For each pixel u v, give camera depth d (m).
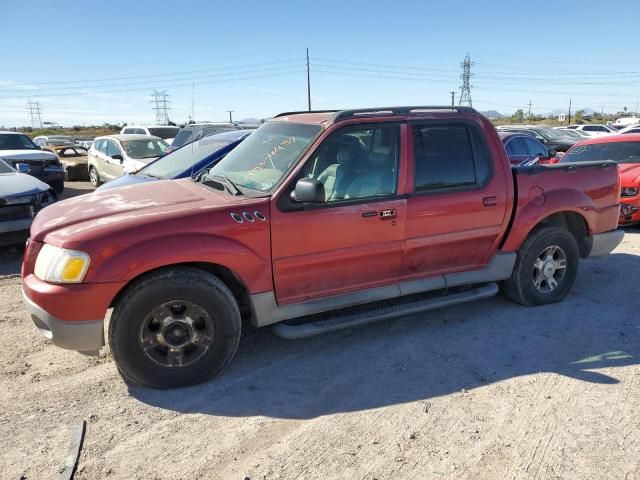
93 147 15.09
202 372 3.73
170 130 20.22
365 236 4.11
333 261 4.04
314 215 3.90
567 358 4.12
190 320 3.64
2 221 6.95
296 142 4.18
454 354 4.20
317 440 3.12
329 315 4.64
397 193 4.23
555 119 71.81
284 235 3.82
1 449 3.04
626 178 8.52
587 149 9.87
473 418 3.32
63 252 3.38
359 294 4.27
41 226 3.78
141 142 13.73
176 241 3.51
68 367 4.03
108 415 3.39
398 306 4.48
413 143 4.31
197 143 8.27
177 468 2.89
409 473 2.82
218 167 4.74
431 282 4.57
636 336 4.50
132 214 3.65
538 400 3.52
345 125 4.08
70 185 16.19
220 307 3.67
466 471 2.83
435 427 3.23
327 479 2.78
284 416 3.38
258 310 3.87
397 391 3.67
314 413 3.42
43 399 3.57
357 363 4.08
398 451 3.01
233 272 3.73
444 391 3.65
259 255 3.77
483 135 4.66
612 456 2.94
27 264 3.66
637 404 3.46
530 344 4.36
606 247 5.50
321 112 4.51
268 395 3.64
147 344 3.59
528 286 5.04
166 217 3.56
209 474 2.84
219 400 3.58
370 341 4.45
